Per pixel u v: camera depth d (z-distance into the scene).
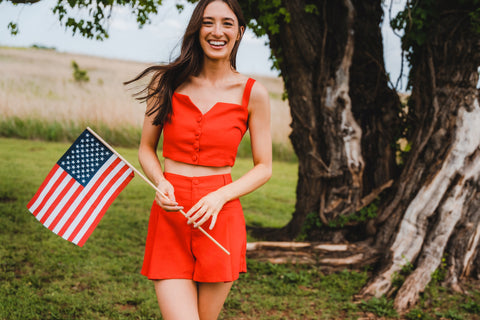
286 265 5.43
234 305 4.48
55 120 17.41
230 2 2.37
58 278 4.89
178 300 2.30
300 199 6.41
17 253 5.48
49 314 4.00
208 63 2.42
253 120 2.46
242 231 2.47
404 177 5.49
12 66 23.44
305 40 5.79
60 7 4.95
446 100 5.32
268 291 4.85
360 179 5.84
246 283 5.04
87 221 2.57
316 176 6.00
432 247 5.07
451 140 5.23
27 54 27.67
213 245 2.35
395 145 5.98
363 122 6.01
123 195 9.68
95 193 2.58
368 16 5.87
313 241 6.05
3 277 4.73
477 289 5.12
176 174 2.38
